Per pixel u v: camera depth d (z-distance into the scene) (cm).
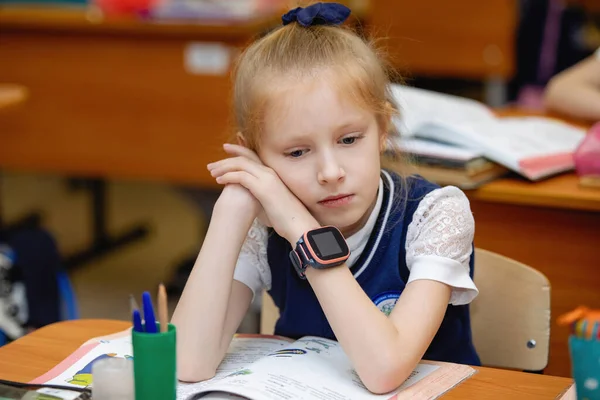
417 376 118
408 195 138
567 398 114
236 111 139
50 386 110
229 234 129
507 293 151
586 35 390
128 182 521
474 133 198
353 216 127
